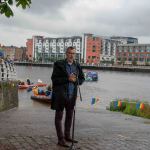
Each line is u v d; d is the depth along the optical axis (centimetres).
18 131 962
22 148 757
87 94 5750
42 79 9412
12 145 780
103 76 12444
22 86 5412
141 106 2239
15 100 1925
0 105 1602
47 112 1551
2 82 1747
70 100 784
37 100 3919
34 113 1482
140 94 6303
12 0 613
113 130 1053
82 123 1193
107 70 17525
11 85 1827
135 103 2456
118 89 7269
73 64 788
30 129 1002
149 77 12875
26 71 13762
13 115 1374
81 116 1439
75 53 796
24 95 4572
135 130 1080
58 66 773
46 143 811
